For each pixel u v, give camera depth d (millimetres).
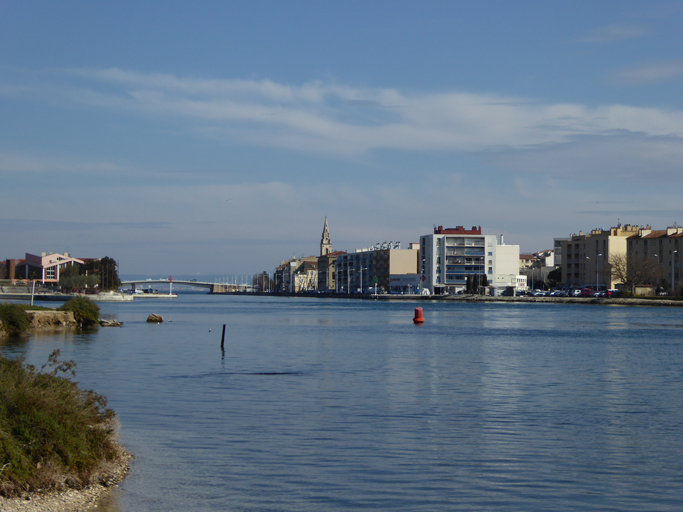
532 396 38188
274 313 163875
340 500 19812
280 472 22375
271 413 32375
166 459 23625
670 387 42094
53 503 18188
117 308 199875
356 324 115688
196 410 32906
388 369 50906
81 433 21016
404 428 29281
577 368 52312
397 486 21141
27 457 19156
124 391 38938
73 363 27750
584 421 31094
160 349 66812
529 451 25406
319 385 42000
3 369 23375
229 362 55156
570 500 20031
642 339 83312
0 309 87250
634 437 27812
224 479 21500
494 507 19391
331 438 27203
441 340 80812
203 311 176750
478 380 44906
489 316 144875
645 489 21062
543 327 107062
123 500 19188
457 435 27984
